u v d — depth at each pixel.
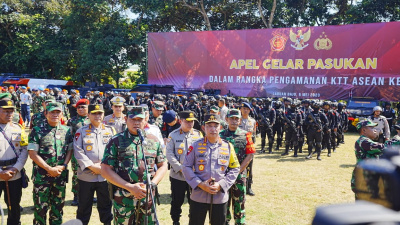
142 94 17.00
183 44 23.77
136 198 3.81
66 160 5.05
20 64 36.19
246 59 22.28
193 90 22.89
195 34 23.41
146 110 5.63
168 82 24.33
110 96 15.05
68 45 36.84
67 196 6.96
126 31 33.50
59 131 5.03
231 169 4.14
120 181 3.74
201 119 13.69
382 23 19.06
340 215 0.52
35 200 4.82
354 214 0.52
